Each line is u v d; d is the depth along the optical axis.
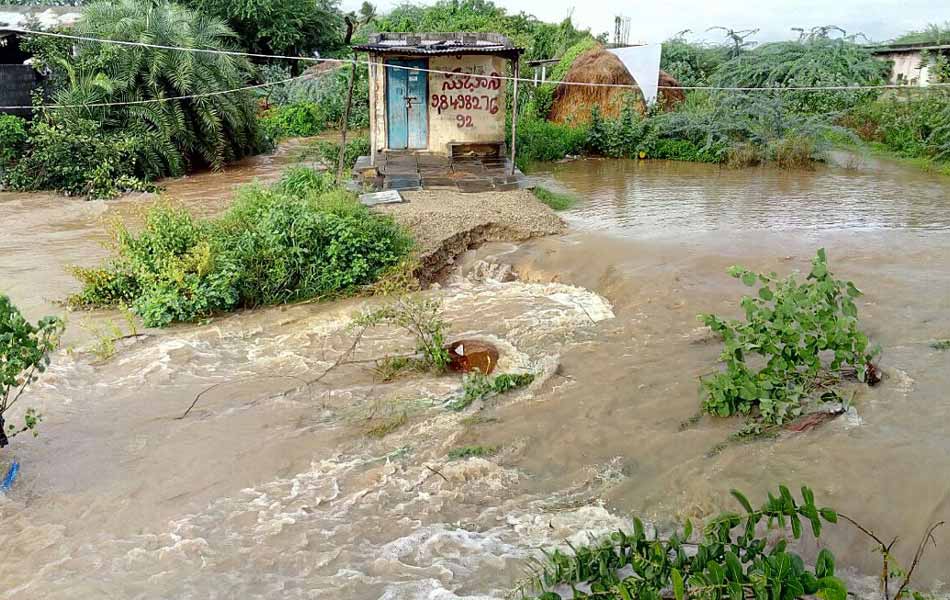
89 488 5.42
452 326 8.31
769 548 4.28
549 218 11.83
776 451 5.05
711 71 26.92
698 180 16.42
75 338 8.40
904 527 4.20
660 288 8.73
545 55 28.50
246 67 21.78
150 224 10.16
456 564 4.43
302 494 5.25
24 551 4.73
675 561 3.86
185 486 5.41
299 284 9.66
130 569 4.53
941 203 13.25
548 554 4.31
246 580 4.38
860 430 5.14
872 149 19.88
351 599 4.18
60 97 18.02
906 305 7.61
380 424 6.20
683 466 5.09
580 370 6.91
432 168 15.50
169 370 7.46
